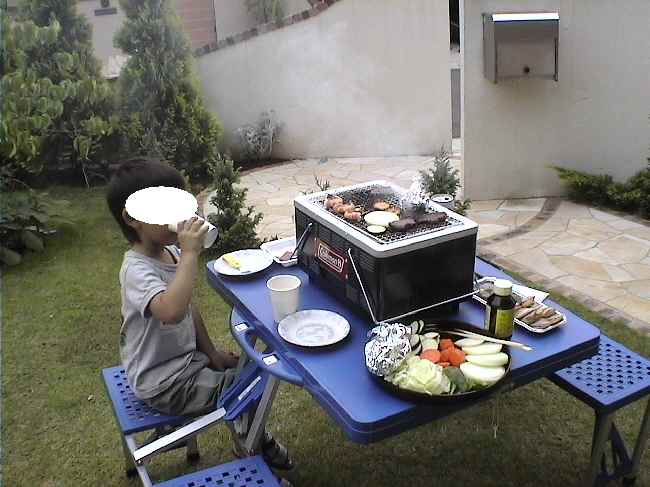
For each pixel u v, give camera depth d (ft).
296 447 9.91
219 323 13.29
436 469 9.36
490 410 10.40
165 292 7.34
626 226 17.31
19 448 10.14
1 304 14.38
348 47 23.24
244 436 8.61
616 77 18.29
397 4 22.74
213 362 8.94
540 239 16.67
